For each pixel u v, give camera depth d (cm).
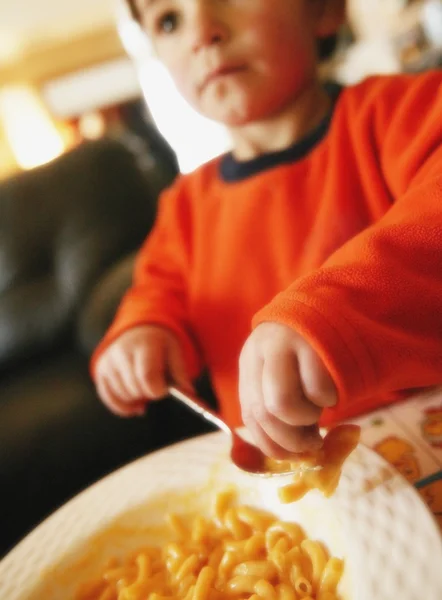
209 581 34
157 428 92
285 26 53
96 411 94
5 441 91
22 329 122
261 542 36
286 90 55
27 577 38
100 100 295
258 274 57
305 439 27
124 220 128
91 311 104
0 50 280
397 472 32
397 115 48
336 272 30
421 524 28
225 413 63
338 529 31
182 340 58
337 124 54
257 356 27
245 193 59
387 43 125
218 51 52
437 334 29
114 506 41
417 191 35
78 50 291
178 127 245
